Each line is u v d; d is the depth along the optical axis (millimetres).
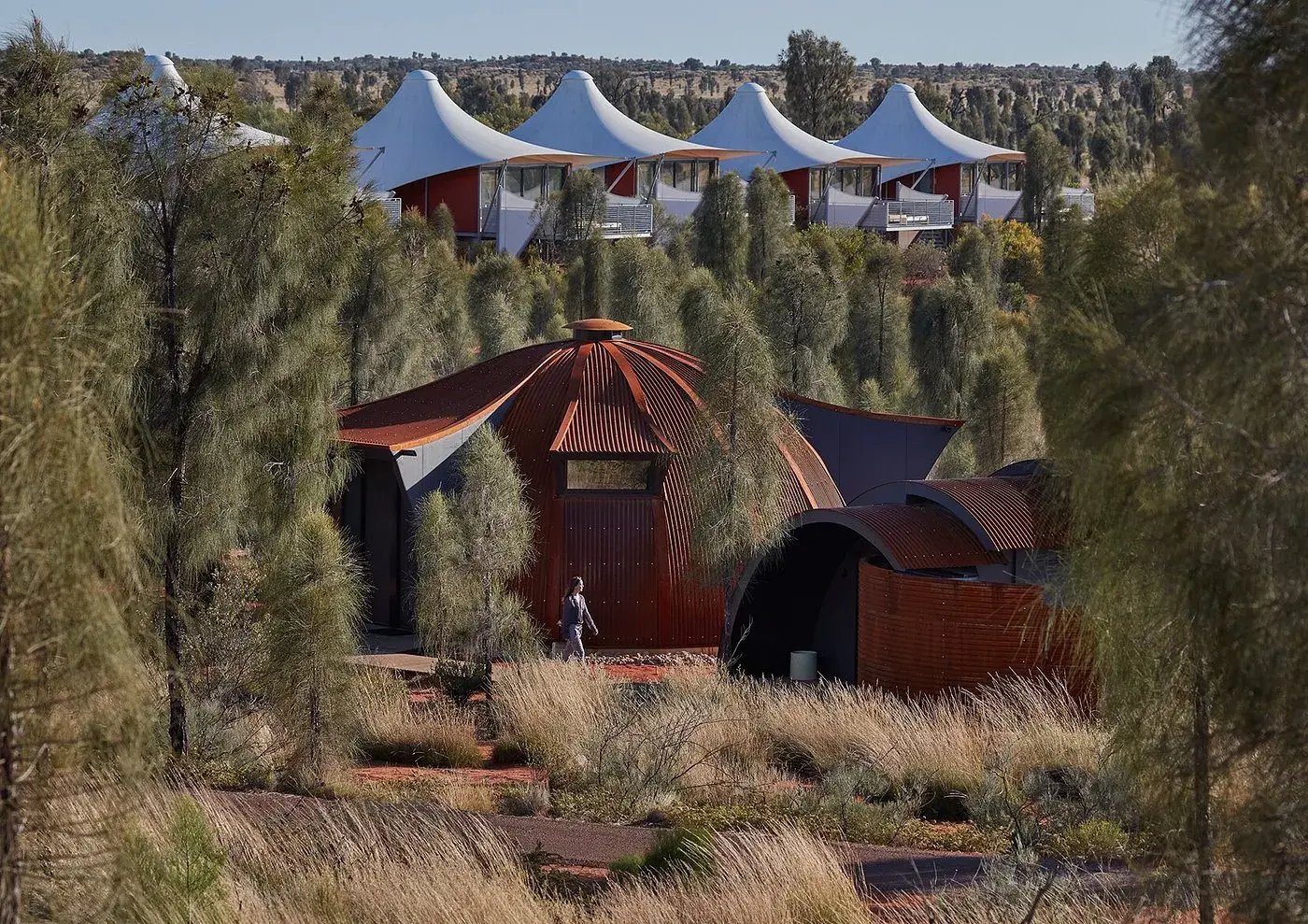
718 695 43125
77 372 10305
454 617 51188
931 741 36500
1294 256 10820
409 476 62594
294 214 37438
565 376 67375
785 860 23500
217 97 37281
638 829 30500
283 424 38500
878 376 89438
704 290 80062
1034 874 22719
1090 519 13641
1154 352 11406
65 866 10562
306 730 34438
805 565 55875
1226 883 12930
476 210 184750
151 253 36719
